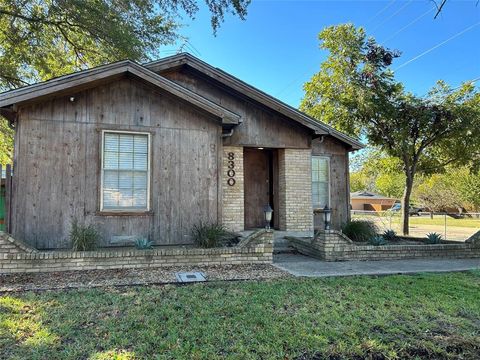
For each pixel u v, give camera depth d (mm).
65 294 4805
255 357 3100
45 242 6961
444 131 11805
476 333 3781
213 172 8188
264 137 9891
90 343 3291
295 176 10102
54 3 11273
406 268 7125
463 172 29594
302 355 3203
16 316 3939
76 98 7375
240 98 9852
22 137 6973
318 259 8125
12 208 6832
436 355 3316
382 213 21500
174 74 9781
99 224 7320
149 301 4559
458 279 6137
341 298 4887
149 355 3088
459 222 25469
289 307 4449
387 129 12602
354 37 13172
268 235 7430
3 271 5980
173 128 7980
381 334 3686
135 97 7758
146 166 7766
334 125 13680
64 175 7172
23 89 6598
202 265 6922
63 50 14031
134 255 6598
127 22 12039
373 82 12281
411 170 12961
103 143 7484
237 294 4961
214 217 8109
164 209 7777
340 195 11492
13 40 12273
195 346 3277
